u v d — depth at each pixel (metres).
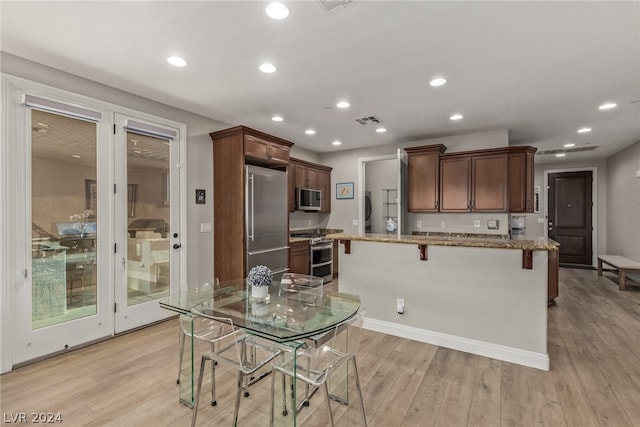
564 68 2.68
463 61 2.58
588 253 7.08
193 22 2.05
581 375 2.39
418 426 1.84
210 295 2.36
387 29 2.13
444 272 2.95
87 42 2.28
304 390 2.21
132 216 3.26
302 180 5.52
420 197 5.00
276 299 2.21
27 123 2.54
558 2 1.85
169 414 1.95
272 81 2.97
